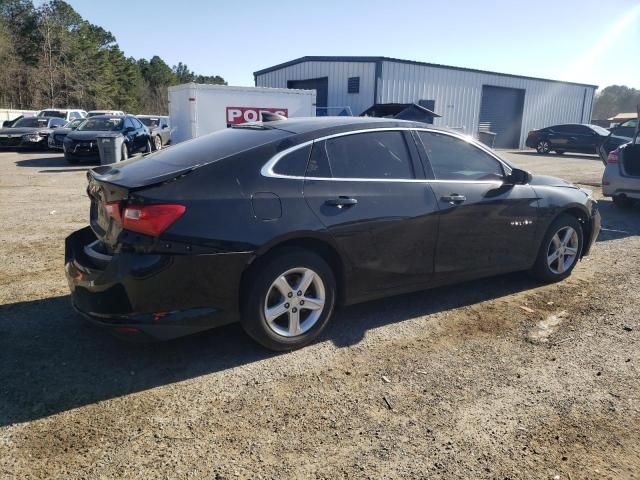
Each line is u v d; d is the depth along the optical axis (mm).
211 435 2738
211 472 2461
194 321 3266
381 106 18234
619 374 3457
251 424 2838
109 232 3307
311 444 2682
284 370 3416
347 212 3664
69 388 3150
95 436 2709
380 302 4633
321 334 3961
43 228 7152
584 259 6117
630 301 4758
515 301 4719
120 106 74750
